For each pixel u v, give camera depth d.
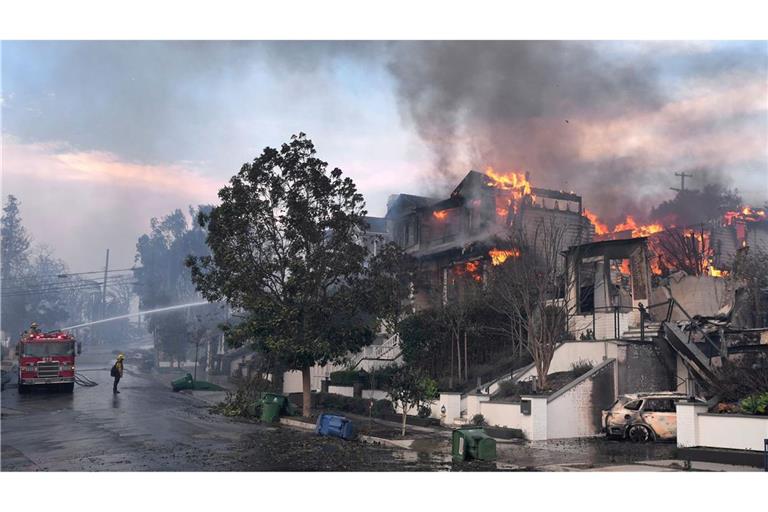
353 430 23.94
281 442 22.55
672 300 27.88
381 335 41.66
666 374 26.55
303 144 30.30
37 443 22.17
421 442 22.64
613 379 25.48
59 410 32.16
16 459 19.22
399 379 24.61
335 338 29.94
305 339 28.72
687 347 24.89
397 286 31.36
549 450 20.81
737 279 32.03
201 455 19.75
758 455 17.03
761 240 49.84
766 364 22.81
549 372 28.67
